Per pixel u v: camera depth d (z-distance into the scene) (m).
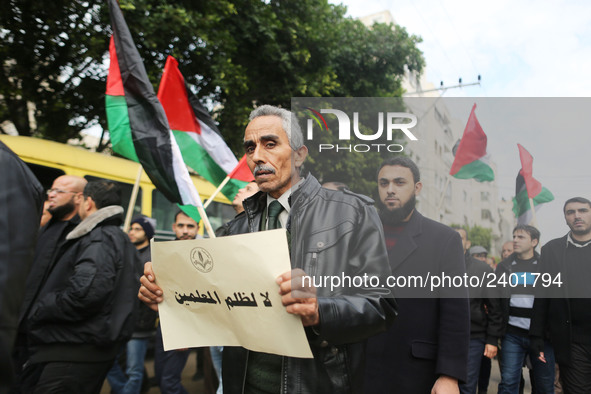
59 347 2.22
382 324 1.23
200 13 6.65
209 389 3.73
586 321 2.72
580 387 2.71
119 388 3.67
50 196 2.71
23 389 2.49
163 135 2.48
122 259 2.41
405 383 1.64
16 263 0.93
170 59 3.33
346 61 9.39
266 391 1.38
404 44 9.86
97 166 5.49
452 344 1.58
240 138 7.67
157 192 6.25
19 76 6.14
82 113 7.20
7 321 0.89
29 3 5.77
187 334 1.38
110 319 2.30
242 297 1.25
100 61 6.47
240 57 7.69
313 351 1.28
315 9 8.52
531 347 3.17
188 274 1.35
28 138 5.02
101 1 6.02
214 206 7.18
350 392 1.30
